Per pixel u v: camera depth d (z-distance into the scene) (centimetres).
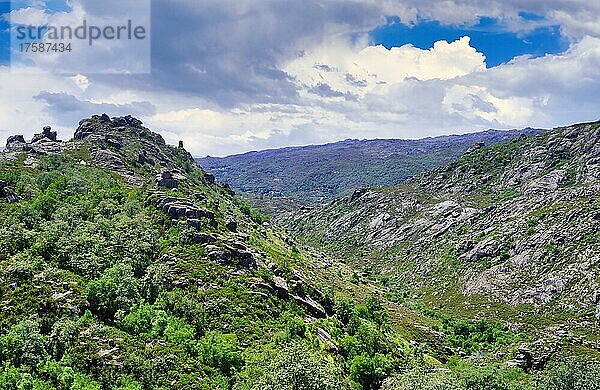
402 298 19912
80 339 7375
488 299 18425
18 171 16212
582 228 19288
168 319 8638
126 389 6744
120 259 10056
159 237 11900
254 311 9850
